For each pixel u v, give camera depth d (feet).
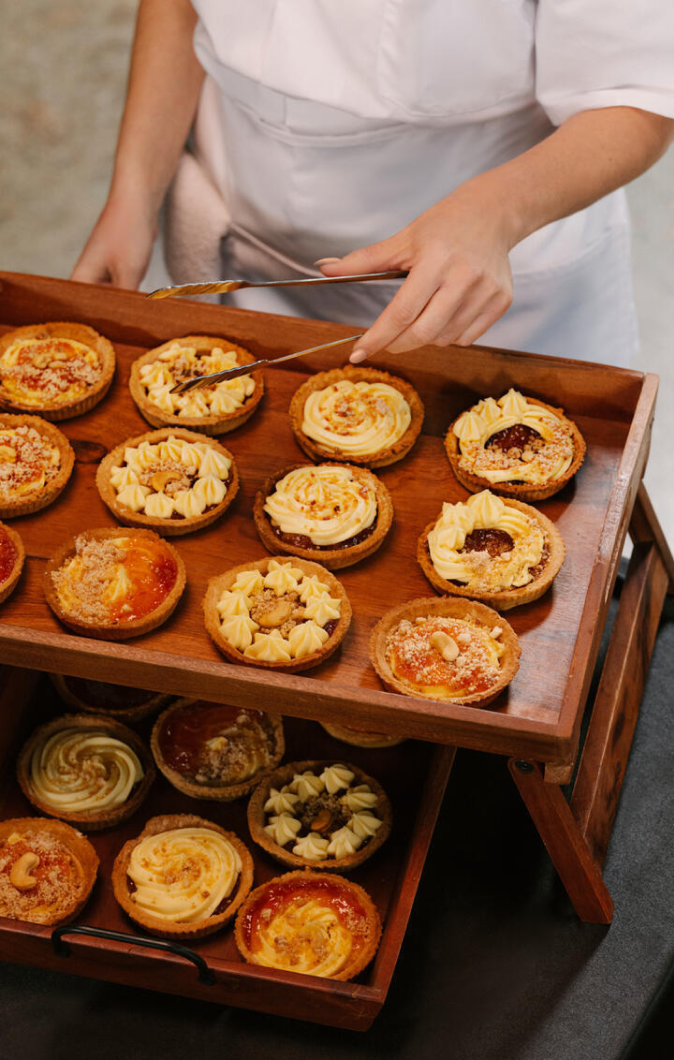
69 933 4.09
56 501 5.20
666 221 12.66
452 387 5.57
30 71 14.28
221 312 5.62
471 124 5.68
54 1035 4.26
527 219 5.00
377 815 4.71
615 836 4.88
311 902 4.36
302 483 5.17
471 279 4.71
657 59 5.06
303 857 4.53
